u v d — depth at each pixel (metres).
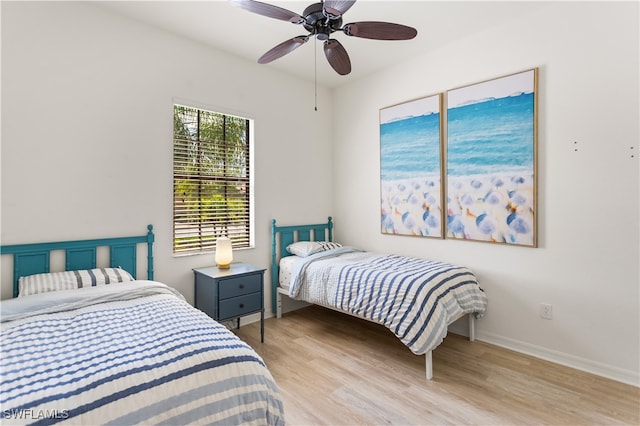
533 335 2.61
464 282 2.66
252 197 3.41
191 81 2.90
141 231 2.63
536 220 2.55
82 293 1.95
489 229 2.81
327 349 2.75
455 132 3.00
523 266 2.65
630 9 2.15
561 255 2.46
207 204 3.10
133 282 2.23
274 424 1.36
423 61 3.23
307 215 3.90
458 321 3.06
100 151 2.43
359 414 1.88
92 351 1.31
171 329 1.54
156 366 1.22
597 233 2.30
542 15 2.50
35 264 2.17
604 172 2.27
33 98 2.15
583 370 2.36
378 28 1.88
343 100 4.04
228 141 3.26
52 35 2.22
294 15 1.79
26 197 2.14
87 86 2.36
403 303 2.36
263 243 3.49
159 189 2.73
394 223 3.52
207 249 3.10
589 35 2.30
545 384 2.18
